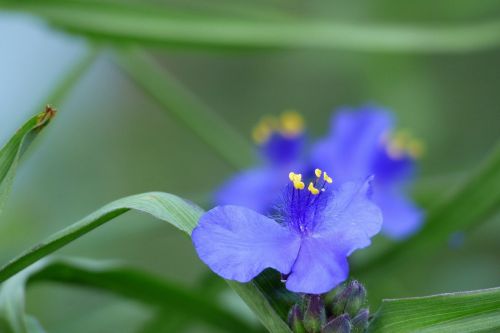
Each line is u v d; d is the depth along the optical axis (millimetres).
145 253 583
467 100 610
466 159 594
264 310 283
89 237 433
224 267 281
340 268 279
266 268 295
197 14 440
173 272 583
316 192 296
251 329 363
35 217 546
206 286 393
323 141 428
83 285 343
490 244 530
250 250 283
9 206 538
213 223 283
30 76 611
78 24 431
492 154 384
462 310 285
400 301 287
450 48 459
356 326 286
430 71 603
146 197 286
